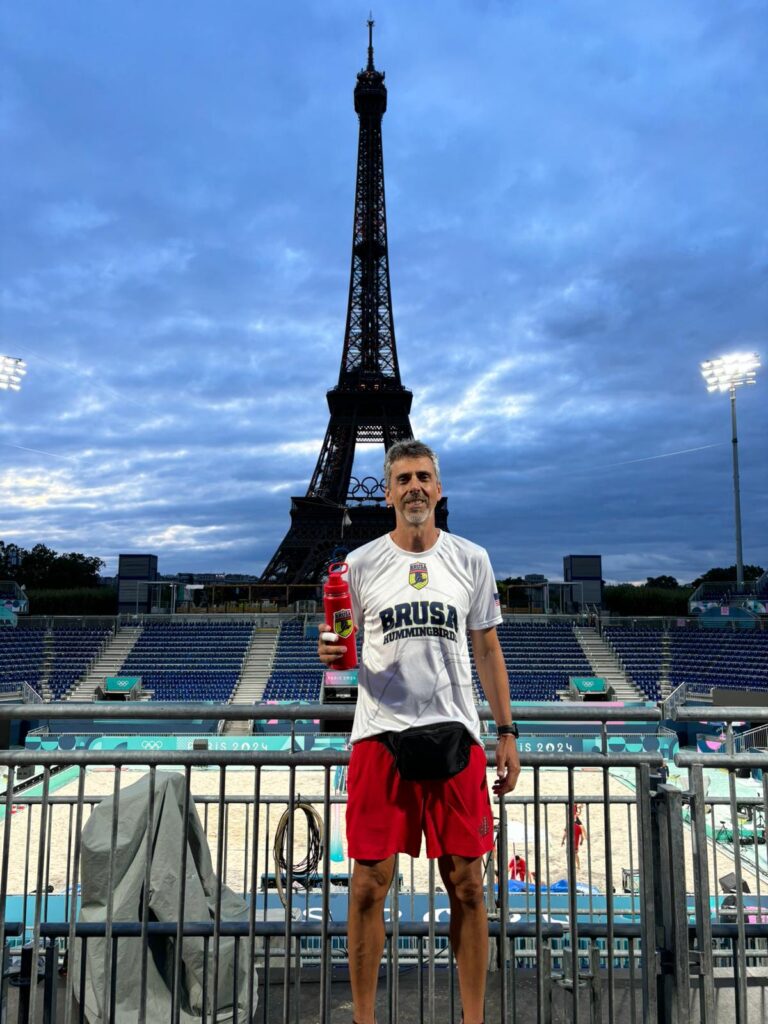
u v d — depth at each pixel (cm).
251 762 375
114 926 400
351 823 341
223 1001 530
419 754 321
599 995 452
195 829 597
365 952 327
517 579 9462
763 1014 412
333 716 412
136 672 4547
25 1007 389
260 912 754
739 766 391
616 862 1321
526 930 398
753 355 4478
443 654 345
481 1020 325
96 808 573
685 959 369
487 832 345
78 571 10969
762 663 4362
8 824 371
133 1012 524
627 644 4956
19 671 4441
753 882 992
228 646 4934
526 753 379
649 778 389
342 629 360
